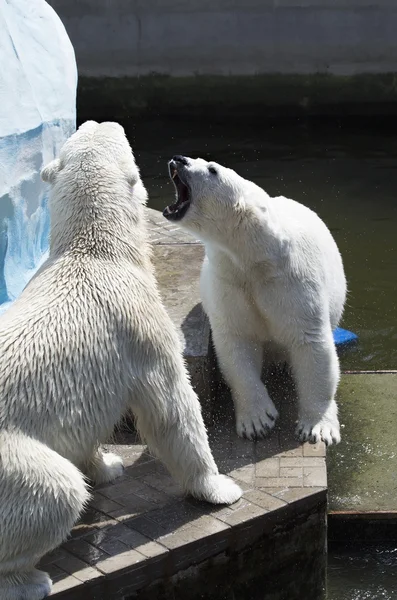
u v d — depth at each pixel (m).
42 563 4.68
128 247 4.86
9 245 6.84
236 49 16.11
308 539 5.34
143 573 4.72
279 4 15.80
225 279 5.84
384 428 6.70
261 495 5.25
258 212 5.57
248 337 6.05
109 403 4.60
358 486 6.12
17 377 4.36
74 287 4.64
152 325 4.77
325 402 6.00
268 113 16.34
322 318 5.87
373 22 15.69
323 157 14.03
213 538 4.91
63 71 7.72
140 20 16.11
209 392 6.20
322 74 16.02
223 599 5.08
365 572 5.75
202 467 5.03
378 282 9.74
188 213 5.65
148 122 16.22
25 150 6.95
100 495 5.28
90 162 4.83
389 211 11.62
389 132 15.25
